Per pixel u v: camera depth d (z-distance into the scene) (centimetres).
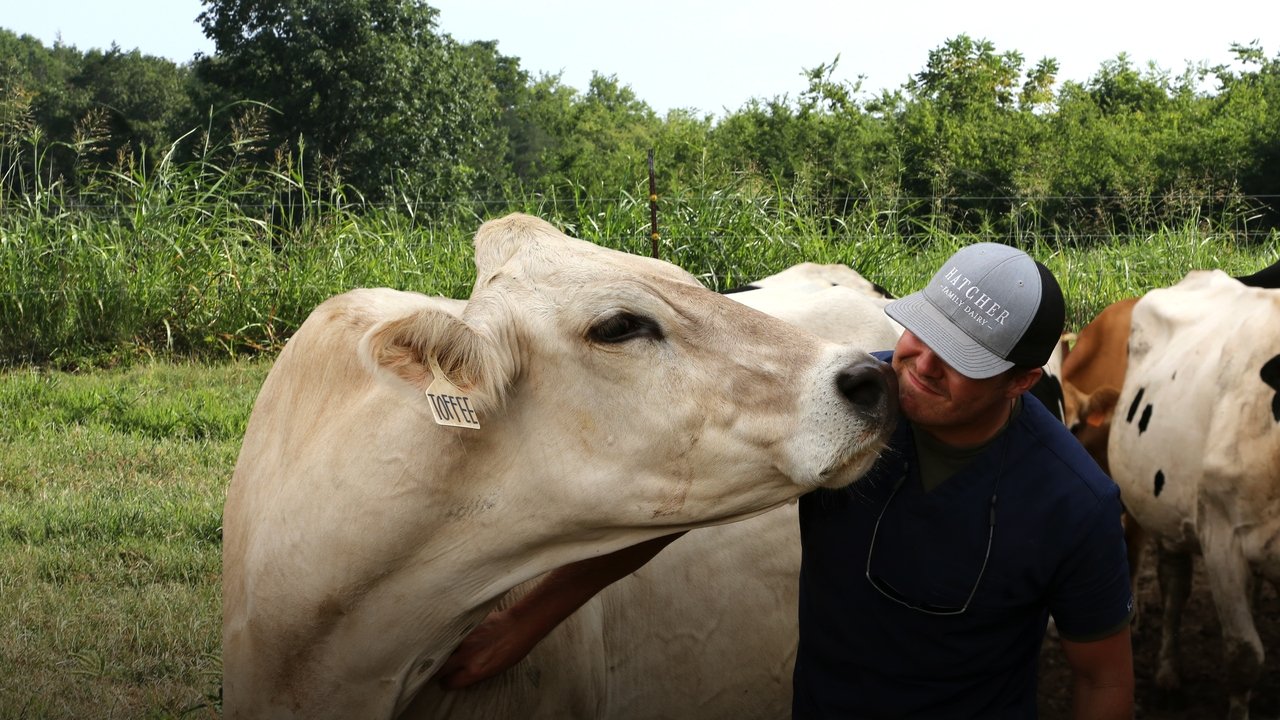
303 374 267
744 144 2534
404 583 238
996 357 230
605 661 306
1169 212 1450
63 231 1016
